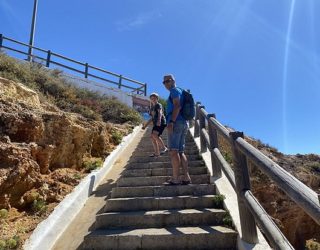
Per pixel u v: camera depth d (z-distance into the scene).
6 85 6.70
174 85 5.47
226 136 4.14
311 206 1.93
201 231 3.85
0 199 4.51
